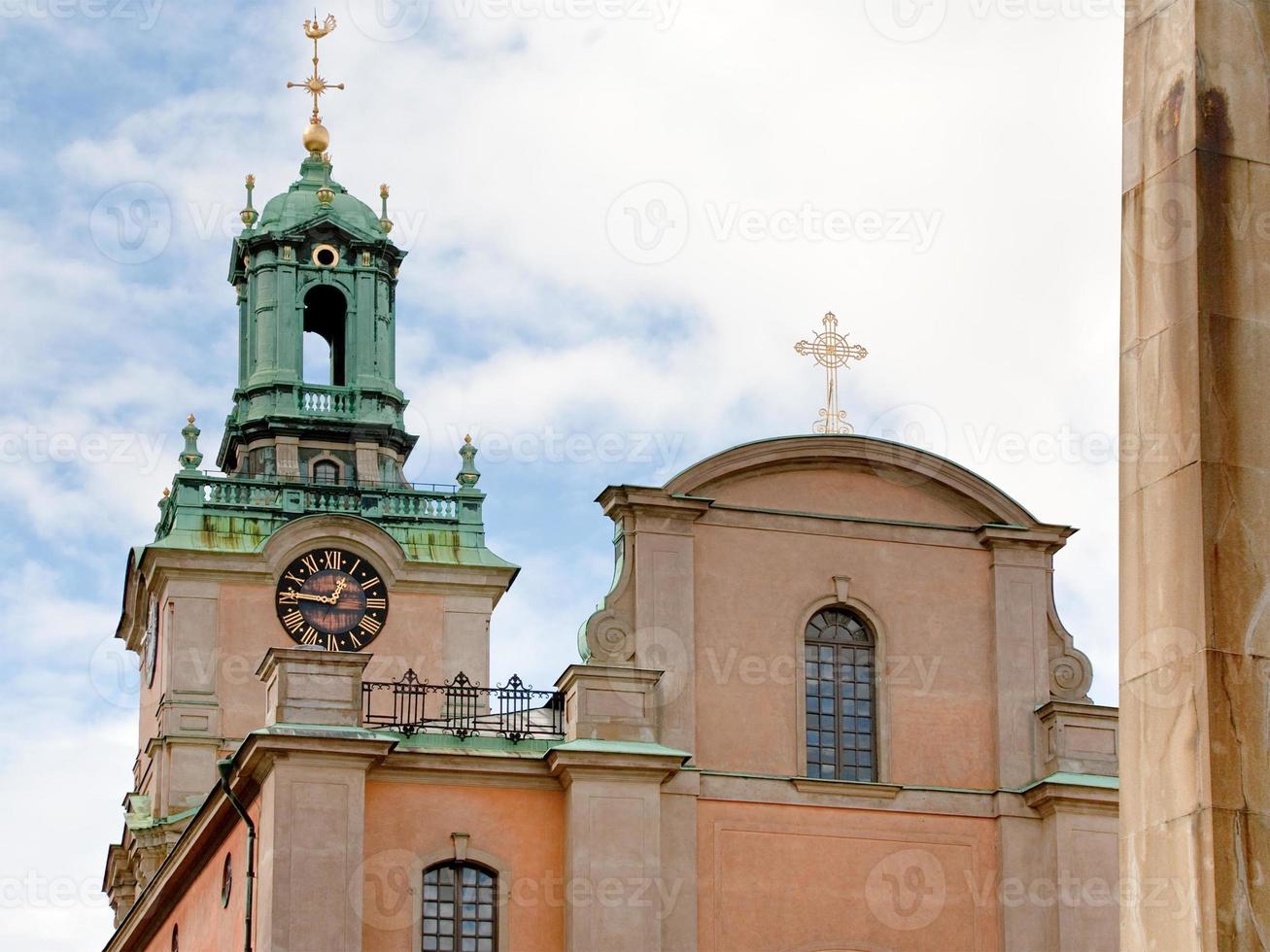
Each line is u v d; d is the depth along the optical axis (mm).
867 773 44219
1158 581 21359
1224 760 20531
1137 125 22516
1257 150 21969
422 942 40750
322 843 40219
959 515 45969
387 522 66938
